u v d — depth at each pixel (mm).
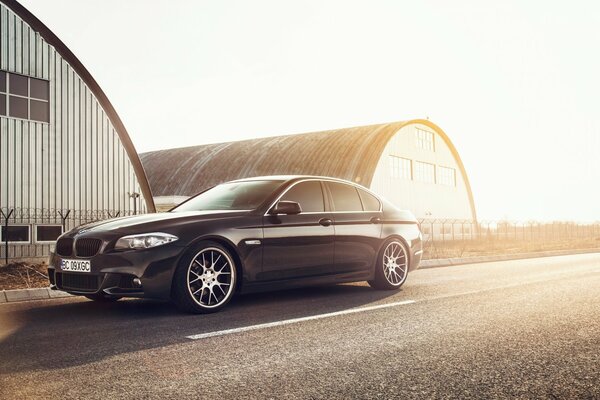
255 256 6180
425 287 8062
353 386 3205
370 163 28812
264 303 6520
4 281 8648
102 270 5508
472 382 3277
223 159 34438
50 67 14203
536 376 3398
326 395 3045
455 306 6160
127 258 5469
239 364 3705
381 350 4078
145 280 5453
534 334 4602
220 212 6156
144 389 3156
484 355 3910
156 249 5520
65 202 14289
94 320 5430
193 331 4828
